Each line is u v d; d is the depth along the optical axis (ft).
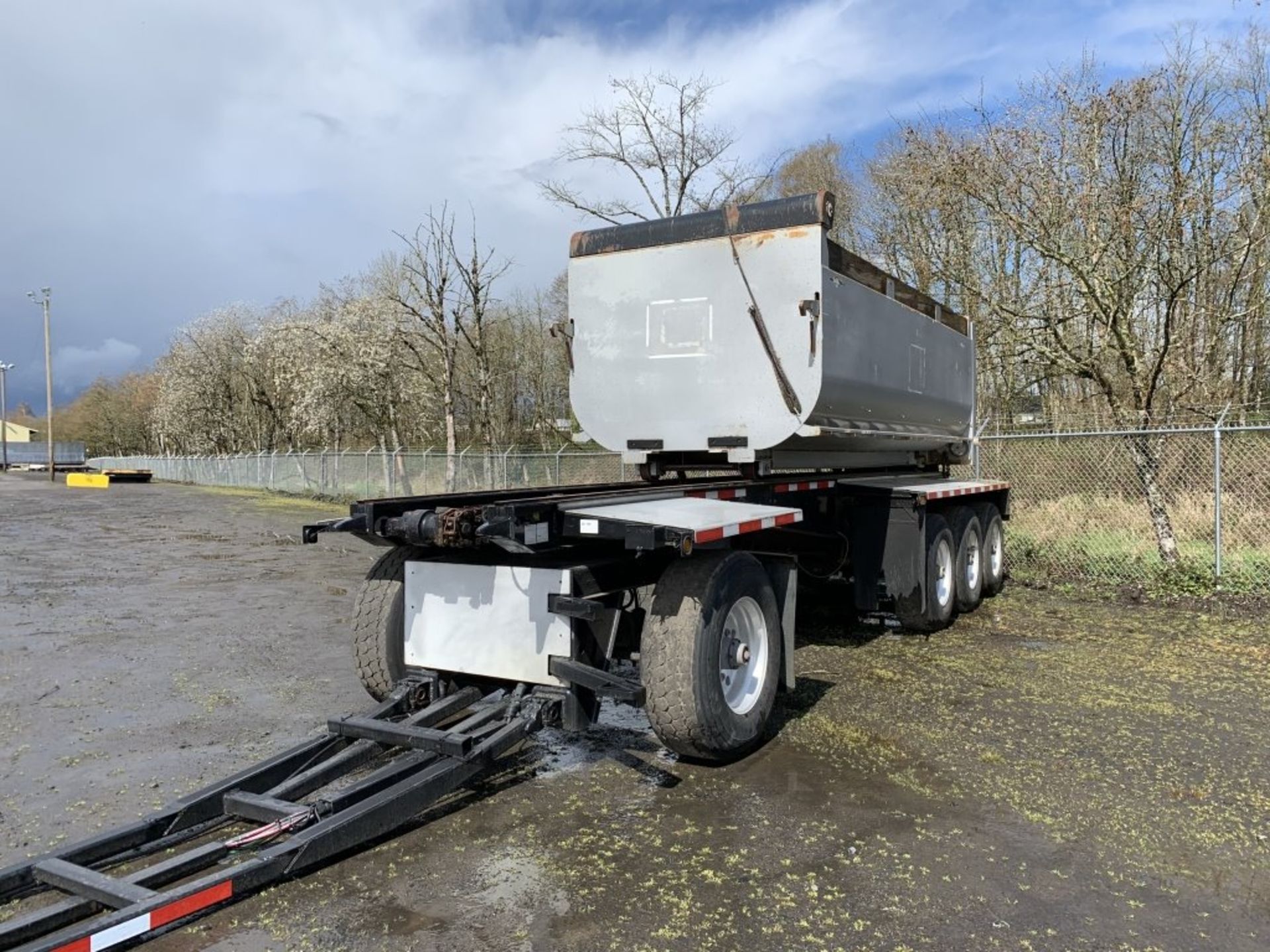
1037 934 9.46
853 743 15.72
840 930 9.55
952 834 11.96
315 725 16.84
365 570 39.34
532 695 13.79
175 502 91.61
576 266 22.18
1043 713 17.52
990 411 61.05
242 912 9.94
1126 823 12.35
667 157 74.43
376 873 10.87
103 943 8.38
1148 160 39.22
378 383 101.96
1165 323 35.58
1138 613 28.32
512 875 10.82
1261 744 15.66
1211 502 37.93
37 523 66.03
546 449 104.12
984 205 44.47
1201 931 9.57
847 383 20.75
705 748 13.97
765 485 20.06
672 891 10.38
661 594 14.08
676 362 20.76
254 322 160.25
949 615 26.16
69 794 13.37
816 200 19.03
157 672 20.85
